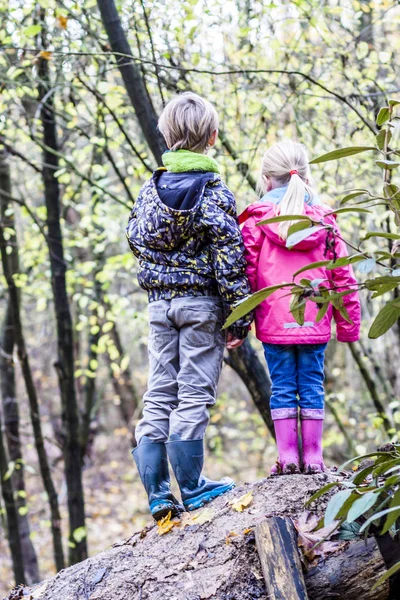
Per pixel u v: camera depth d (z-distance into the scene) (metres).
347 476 3.33
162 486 3.44
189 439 3.35
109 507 15.58
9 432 8.87
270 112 6.58
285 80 6.55
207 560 3.03
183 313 3.37
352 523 2.94
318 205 3.44
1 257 7.86
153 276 3.42
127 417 15.29
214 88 6.51
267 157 3.58
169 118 3.50
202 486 3.42
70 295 10.30
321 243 3.38
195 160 3.39
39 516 14.12
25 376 7.81
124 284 10.56
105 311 9.91
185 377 3.40
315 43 6.60
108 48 6.11
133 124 8.47
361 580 2.79
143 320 9.05
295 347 3.43
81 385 13.84
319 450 3.42
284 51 6.30
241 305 2.56
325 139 6.82
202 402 3.38
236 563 2.95
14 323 7.70
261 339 3.40
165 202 3.33
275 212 3.35
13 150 6.99
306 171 3.57
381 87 6.32
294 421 3.39
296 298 2.60
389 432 7.20
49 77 6.79
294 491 3.22
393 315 2.65
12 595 3.40
